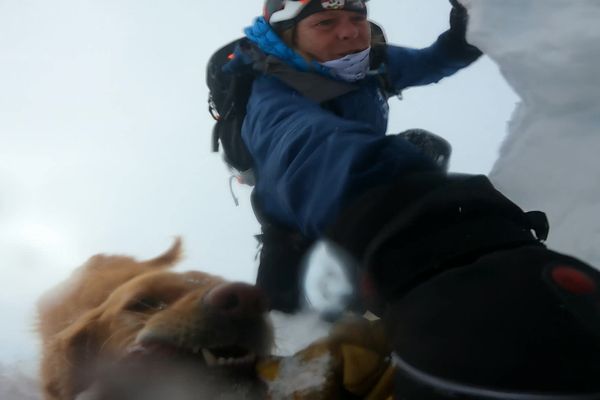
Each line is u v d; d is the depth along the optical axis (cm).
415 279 82
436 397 72
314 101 147
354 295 112
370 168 92
